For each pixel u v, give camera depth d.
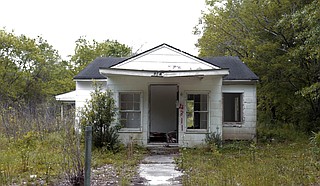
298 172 7.78
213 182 6.85
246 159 10.02
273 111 21.11
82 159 7.58
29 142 12.12
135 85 13.27
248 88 15.18
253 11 18.39
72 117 9.85
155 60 13.41
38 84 33.56
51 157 9.62
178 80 13.35
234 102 15.62
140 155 11.33
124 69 12.55
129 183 7.15
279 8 17.31
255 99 15.13
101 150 11.51
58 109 16.88
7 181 7.08
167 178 7.77
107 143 11.77
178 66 13.38
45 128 13.88
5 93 29.80
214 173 7.96
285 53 17.27
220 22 24.14
